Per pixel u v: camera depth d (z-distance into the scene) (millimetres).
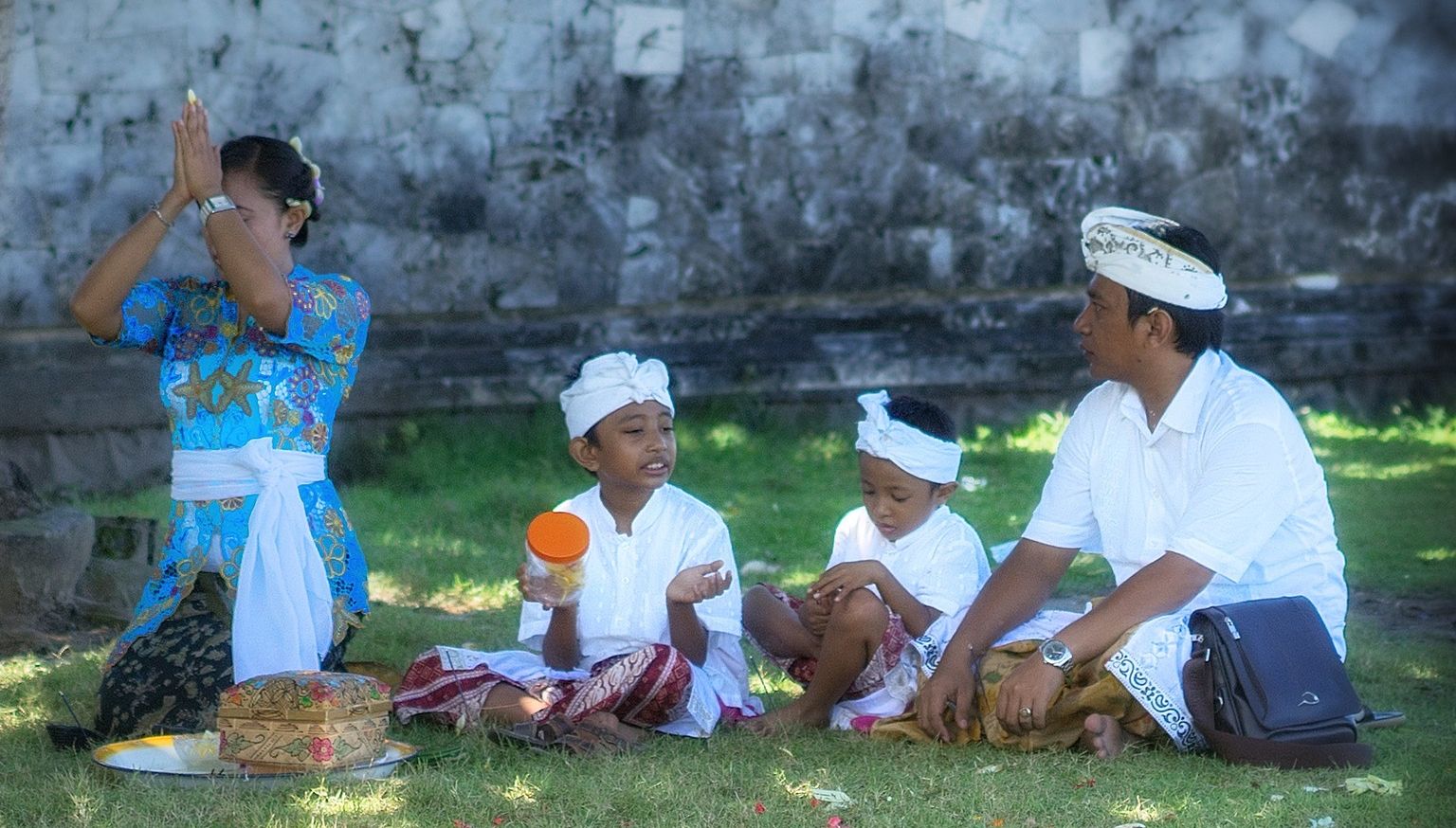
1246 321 22375
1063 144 21781
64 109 18281
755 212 20953
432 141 19797
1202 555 7668
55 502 16797
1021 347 21578
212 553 7949
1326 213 22656
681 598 8008
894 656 8305
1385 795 6980
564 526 7973
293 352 8141
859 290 21344
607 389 8266
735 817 6543
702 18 20641
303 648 7805
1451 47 22812
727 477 18109
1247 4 22188
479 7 19828
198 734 7332
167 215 7746
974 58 21453
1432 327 22953
